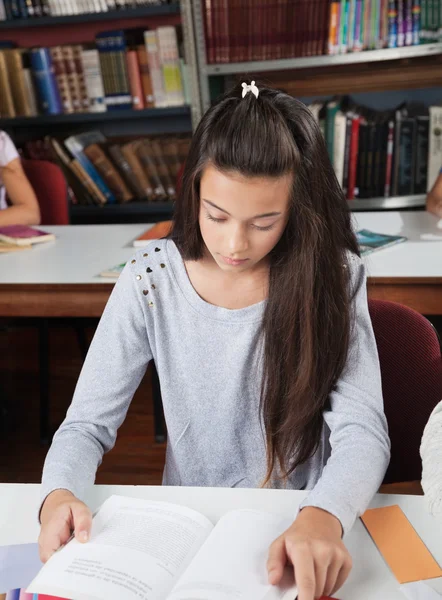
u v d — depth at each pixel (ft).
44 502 3.01
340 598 2.55
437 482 2.57
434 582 2.62
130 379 3.71
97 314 6.53
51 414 8.89
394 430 3.98
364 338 3.54
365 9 9.96
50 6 10.96
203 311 3.67
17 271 6.91
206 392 3.78
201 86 10.90
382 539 2.86
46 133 12.55
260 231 3.08
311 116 3.21
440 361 3.90
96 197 11.60
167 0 10.74
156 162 11.50
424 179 10.62
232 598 2.40
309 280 3.33
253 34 10.41
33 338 11.49
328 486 2.96
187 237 3.51
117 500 3.05
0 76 11.28
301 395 3.46
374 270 6.19
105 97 11.22
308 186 3.17
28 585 2.60
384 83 11.39
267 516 2.89
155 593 2.45
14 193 8.98
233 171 2.92
